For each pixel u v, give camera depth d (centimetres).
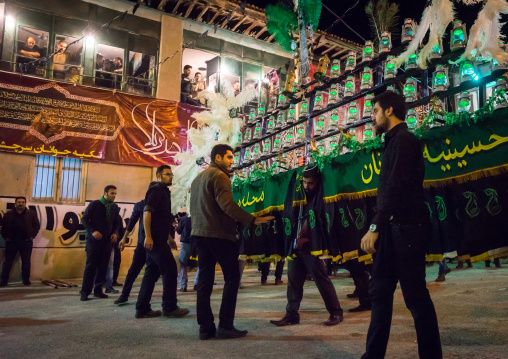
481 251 260
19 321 448
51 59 1142
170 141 1239
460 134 282
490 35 271
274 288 727
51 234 1045
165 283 455
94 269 628
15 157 1038
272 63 1519
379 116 252
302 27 519
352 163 362
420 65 310
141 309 452
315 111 462
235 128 718
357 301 523
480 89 312
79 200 1109
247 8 1338
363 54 405
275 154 520
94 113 1137
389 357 265
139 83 1268
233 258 361
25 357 302
